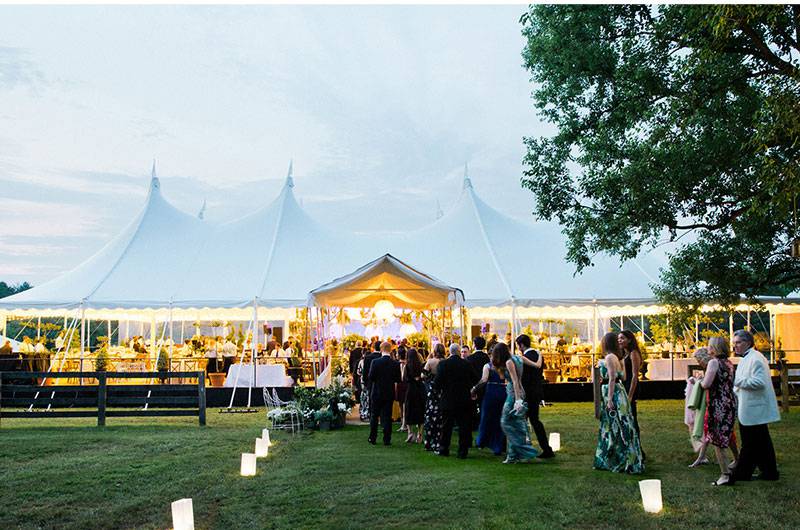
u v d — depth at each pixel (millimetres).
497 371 10094
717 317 18672
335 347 22000
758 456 7582
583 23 13000
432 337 21312
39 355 18688
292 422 13188
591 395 18781
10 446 10727
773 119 9477
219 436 12117
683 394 18938
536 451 9305
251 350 19234
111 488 7867
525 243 21531
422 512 6711
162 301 18297
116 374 13719
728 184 12719
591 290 19062
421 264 20188
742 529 5898
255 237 21156
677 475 8164
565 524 6172
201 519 6641
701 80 11547
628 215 12781
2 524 6500
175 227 21891
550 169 14141
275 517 6652
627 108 12703
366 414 15164
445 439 10055
